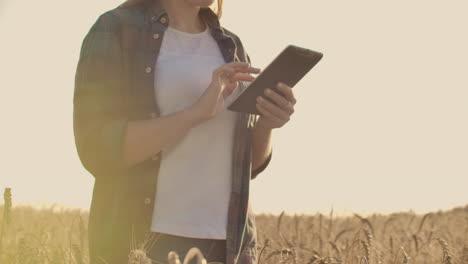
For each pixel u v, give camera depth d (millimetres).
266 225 9164
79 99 4004
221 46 4281
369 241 6477
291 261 5719
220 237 4090
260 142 4387
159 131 3854
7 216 4453
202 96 3904
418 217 10773
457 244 8117
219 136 4129
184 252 4008
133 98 4035
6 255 4484
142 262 3701
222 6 4504
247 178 4207
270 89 4035
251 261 4227
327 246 7453
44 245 4910
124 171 4012
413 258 7098
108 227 4000
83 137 3969
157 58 4102
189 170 4043
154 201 4004
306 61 3953
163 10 4160
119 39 4078
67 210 8492
